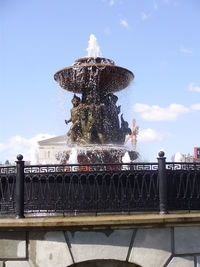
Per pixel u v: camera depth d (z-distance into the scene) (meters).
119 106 11.99
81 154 10.85
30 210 7.02
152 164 7.11
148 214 6.86
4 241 6.74
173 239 6.81
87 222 6.54
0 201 7.12
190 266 6.82
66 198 7.00
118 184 7.03
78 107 11.42
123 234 6.68
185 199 7.18
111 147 10.90
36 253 6.67
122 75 11.45
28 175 7.08
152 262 6.70
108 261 6.93
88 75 11.28
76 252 6.63
